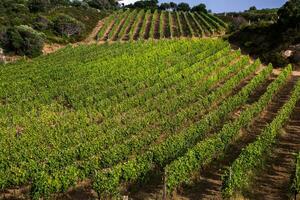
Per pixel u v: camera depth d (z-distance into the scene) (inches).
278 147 1161.4
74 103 1502.2
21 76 1905.8
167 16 4259.4
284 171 1014.4
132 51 2448.3
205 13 4456.2
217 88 1723.7
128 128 1205.7
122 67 2010.3
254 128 1312.7
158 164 993.5
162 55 2299.5
